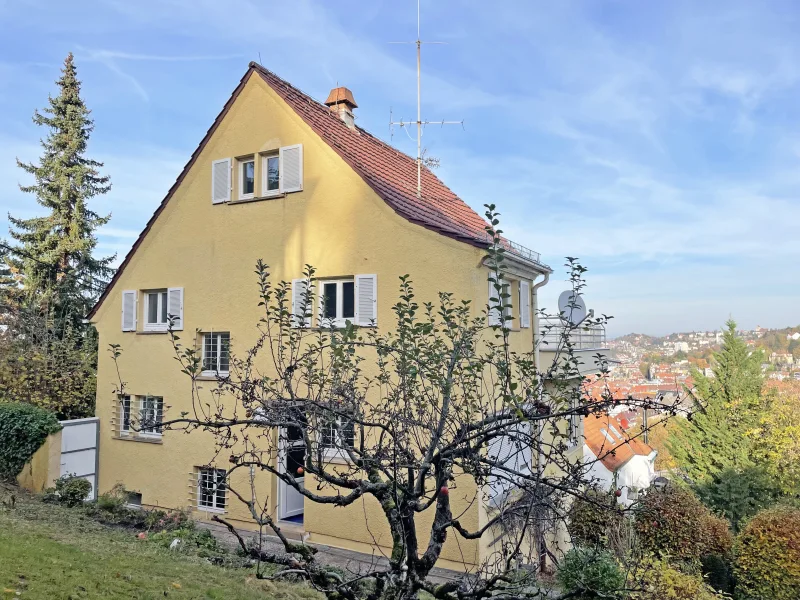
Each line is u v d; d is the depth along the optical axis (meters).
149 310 14.09
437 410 4.71
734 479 23.56
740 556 11.15
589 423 23.59
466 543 9.41
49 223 24.97
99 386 14.37
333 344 5.36
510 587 4.65
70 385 16.00
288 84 13.66
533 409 4.60
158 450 13.16
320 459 4.59
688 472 28.31
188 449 12.73
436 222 11.27
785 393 27.52
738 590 11.38
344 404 4.91
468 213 15.92
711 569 11.86
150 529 9.74
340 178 11.43
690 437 28.61
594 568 6.48
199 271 13.05
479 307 9.91
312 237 11.66
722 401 28.08
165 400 13.24
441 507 4.58
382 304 10.78
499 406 6.79
